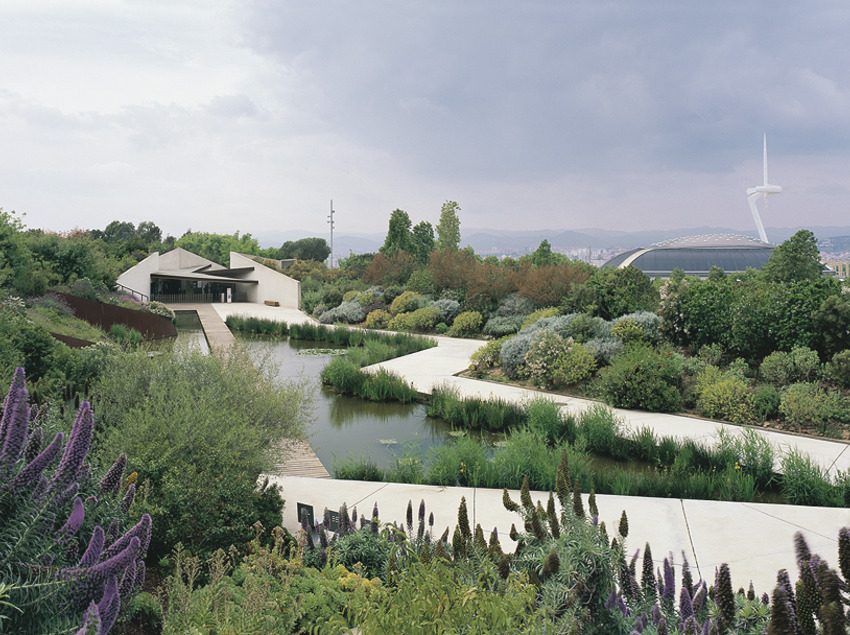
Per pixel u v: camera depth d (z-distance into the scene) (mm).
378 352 18766
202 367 7426
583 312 17812
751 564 5164
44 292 20734
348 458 9258
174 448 4926
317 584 3834
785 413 10188
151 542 4348
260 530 4730
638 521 6152
